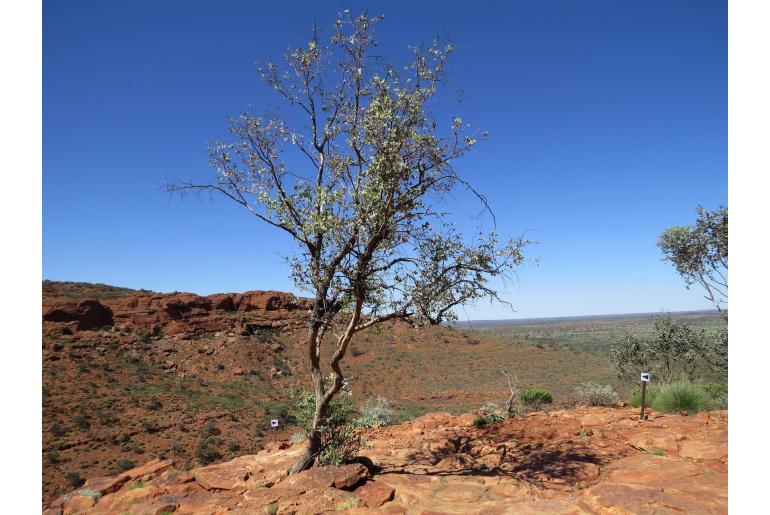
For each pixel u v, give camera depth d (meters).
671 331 16.36
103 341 50.53
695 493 5.84
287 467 9.18
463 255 8.05
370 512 6.42
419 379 51.53
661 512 5.33
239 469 9.21
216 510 7.00
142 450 28.98
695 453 7.46
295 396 9.72
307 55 9.12
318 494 7.04
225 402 40.03
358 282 7.84
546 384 45.19
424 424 13.67
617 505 5.56
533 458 8.42
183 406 37.16
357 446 9.29
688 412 11.17
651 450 8.05
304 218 8.63
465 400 42.16
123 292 71.56
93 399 35.88
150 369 47.84
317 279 8.50
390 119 7.90
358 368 54.06
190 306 62.97
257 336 61.56
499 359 58.16
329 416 8.93
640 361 17.14
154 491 8.23
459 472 8.35
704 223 13.09
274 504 6.84
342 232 8.09
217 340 57.53
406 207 7.84
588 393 16.25
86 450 28.03
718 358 14.46
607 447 8.59
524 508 5.98
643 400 10.30
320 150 9.52
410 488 7.39
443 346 63.03
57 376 39.69
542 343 69.38
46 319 51.56
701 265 13.17
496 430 11.29
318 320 8.62
